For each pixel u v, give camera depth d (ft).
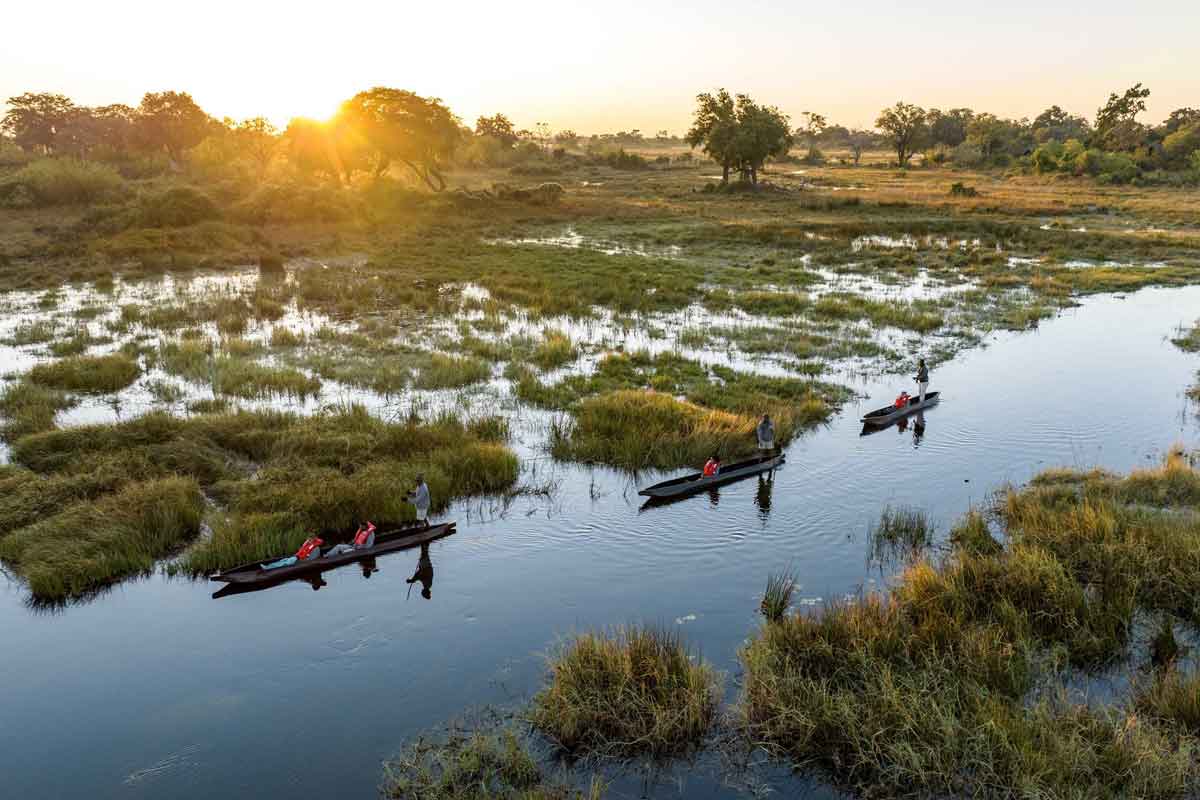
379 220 216.74
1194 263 160.66
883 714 32.35
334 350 96.73
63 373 81.56
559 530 53.21
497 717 34.60
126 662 38.88
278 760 32.22
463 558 49.52
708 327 110.63
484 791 30.04
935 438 70.03
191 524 51.75
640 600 44.50
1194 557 43.21
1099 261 166.20
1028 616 39.70
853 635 37.29
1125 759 29.45
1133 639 39.01
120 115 459.32
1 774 31.48
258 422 67.62
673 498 58.13
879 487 59.93
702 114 315.37
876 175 413.18
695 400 77.82
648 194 310.86
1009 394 82.33
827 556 49.52
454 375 84.94
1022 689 34.83
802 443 69.00
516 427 72.02
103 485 55.57
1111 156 364.79
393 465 59.88
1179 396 81.15
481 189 328.70
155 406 75.87
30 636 40.98
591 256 168.04
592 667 35.37
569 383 83.56
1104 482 56.90
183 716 34.88
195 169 321.73
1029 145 514.68
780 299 125.80
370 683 37.17
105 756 32.50
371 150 272.51
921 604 40.73
